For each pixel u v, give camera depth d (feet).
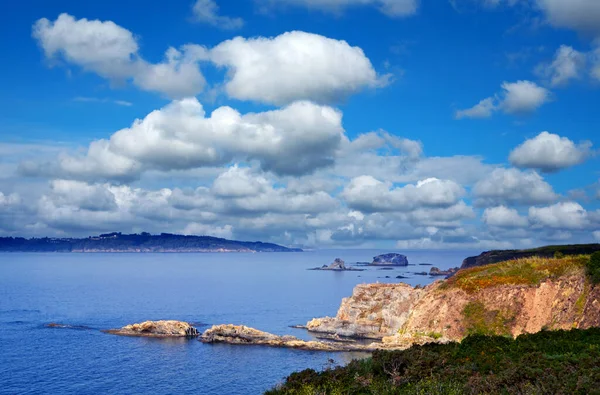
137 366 324.60
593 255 287.07
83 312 576.61
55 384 285.43
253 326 483.92
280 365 325.62
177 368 319.47
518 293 304.30
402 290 433.48
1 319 515.91
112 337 418.31
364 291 453.99
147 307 632.79
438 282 396.98
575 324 261.65
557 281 294.66
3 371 311.27
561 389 119.85
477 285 324.80
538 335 182.39
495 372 142.82
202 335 410.93
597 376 122.42
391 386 144.66
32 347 378.94
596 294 261.44
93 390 274.77
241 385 284.20
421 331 327.47
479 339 180.55
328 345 375.86
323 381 163.02
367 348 366.22
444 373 145.69
